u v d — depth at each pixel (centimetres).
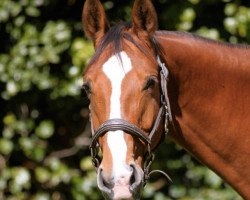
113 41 552
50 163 980
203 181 958
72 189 968
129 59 539
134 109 528
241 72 600
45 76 950
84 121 1022
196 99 591
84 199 966
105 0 969
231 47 610
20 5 941
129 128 523
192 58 588
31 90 977
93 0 582
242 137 597
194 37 602
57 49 941
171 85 581
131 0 955
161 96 560
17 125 971
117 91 527
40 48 952
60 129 1025
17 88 949
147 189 962
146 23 565
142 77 534
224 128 595
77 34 958
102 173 512
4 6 943
